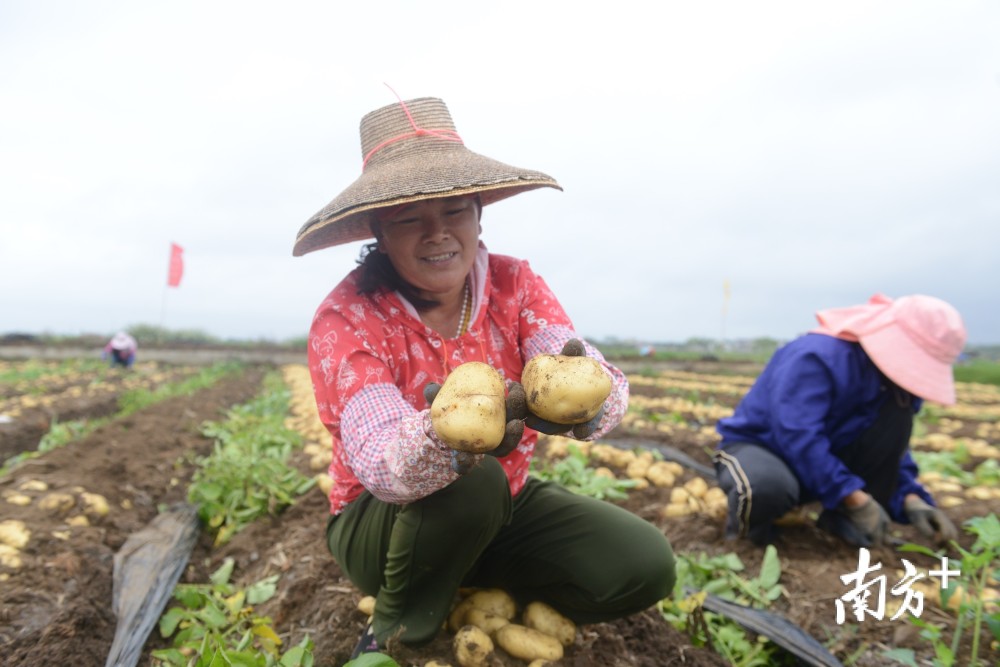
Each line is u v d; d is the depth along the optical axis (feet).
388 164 7.00
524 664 7.57
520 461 8.05
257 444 19.48
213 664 7.16
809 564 11.46
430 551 7.02
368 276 7.31
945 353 11.23
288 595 10.21
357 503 7.99
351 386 6.86
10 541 11.17
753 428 12.80
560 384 5.38
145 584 11.19
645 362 88.48
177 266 94.27
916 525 12.55
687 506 14.66
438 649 7.71
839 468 11.62
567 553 7.80
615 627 8.68
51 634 8.89
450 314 7.66
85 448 20.30
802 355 12.05
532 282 8.11
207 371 64.69
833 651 8.98
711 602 9.86
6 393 42.45
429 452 5.65
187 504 15.05
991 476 19.35
